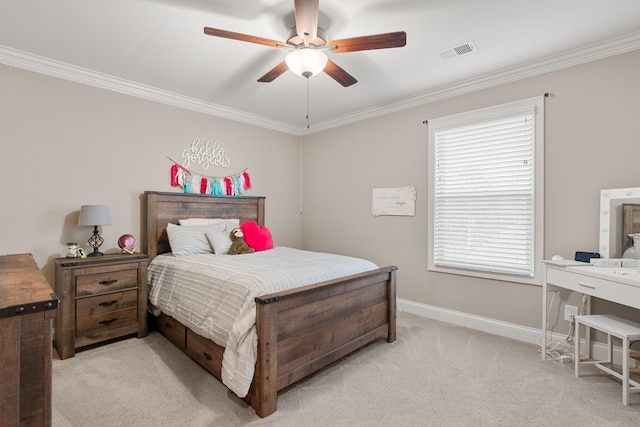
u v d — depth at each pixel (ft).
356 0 6.41
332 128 15.03
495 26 7.37
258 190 14.76
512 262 9.75
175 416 5.88
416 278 12.04
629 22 7.16
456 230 10.97
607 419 5.86
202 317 7.23
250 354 5.84
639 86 7.71
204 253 10.80
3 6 6.64
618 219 7.75
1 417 2.82
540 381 7.18
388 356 8.43
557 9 6.73
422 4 6.56
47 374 3.18
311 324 6.95
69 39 8.00
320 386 6.96
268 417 5.88
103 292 8.87
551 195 9.04
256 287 6.49
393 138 12.70
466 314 10.75
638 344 7.82
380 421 5.79
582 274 7.21
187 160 12.39
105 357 8.26
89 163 10.07
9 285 3.77
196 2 6.53
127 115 10.85
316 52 6.76
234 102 12.59
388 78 10.26
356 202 14.02
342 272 8.31
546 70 9.02
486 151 10.26
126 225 10.85
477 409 6.16
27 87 8.98
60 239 9.52
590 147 8.39
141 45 8.29
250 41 6.60
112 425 5.61
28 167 9.01
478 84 10.28
